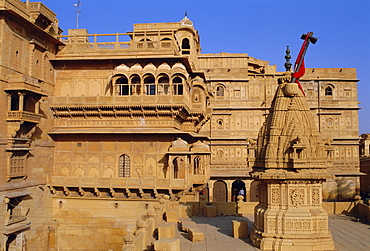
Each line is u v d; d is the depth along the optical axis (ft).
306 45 47.26
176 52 113.70
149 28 164.76
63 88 110.52
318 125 171.83
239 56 175.52
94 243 99.76
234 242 47.24
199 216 67.92
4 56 86.53
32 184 95.09
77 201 102.22
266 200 45.42
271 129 46.09
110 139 105.70
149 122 104.58
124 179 97.96
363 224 58.23
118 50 108.88
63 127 108.17
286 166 44.65
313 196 44.04
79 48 111.55
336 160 169.78
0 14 85.92
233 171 169.27
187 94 109.70
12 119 86.38
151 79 108.68
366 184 189.78
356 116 172.96
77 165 106.63
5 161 85.46
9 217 83.82
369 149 203.00
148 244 46.93
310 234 42.60
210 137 172.04
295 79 47.88
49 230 100.78
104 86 108.99
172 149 95.96
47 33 101.65
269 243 42.86
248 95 173.68
